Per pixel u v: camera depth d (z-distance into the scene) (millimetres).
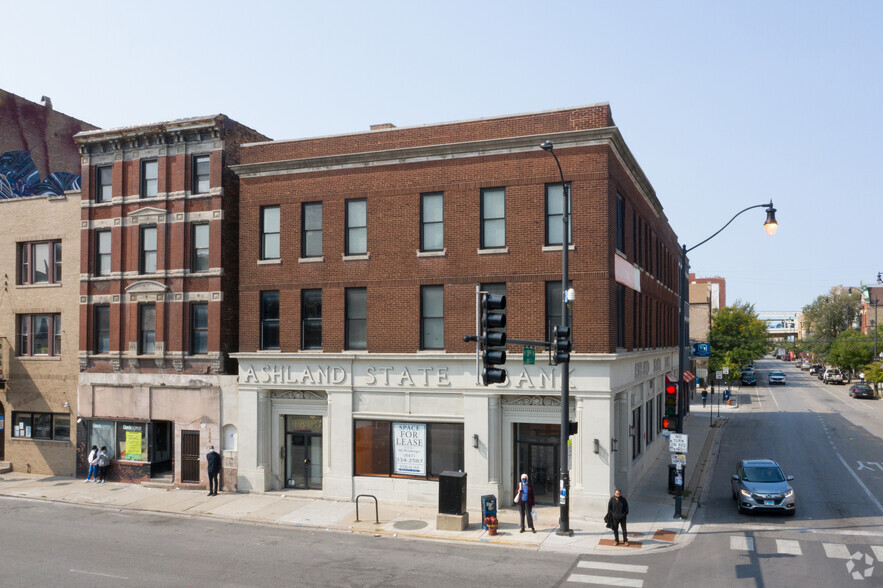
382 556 18766
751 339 74062
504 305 15883
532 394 23750
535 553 19031
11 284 33250
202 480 28562
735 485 24797
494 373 15688
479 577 16719
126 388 30234
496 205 24766
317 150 27469
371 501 25828
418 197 25562
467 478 24281
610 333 23375
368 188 26281
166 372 29578
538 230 23969
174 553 19141
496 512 21781
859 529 21062
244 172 28250
